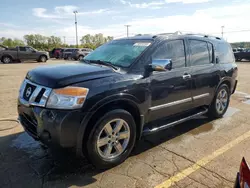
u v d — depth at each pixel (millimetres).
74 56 27844
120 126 3047
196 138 4023
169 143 3816
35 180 2756
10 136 3971
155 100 3445
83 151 2836
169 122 3873
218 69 4707
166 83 3561
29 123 3045
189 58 4082
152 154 3436
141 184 2709
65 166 3068
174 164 3154
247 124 4750
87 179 2797
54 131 2605
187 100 4031
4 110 5422
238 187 1737
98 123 2791
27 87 3076
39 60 23531
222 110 5121
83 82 2744
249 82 10305
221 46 5023
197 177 2855
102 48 4207
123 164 3143
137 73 3234
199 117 5141
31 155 3342
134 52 3508
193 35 4363
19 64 20344
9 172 2908
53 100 2631
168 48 3742
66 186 2658
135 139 3312
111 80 2926
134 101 3109
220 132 4305
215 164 3158
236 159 3297
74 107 2615
